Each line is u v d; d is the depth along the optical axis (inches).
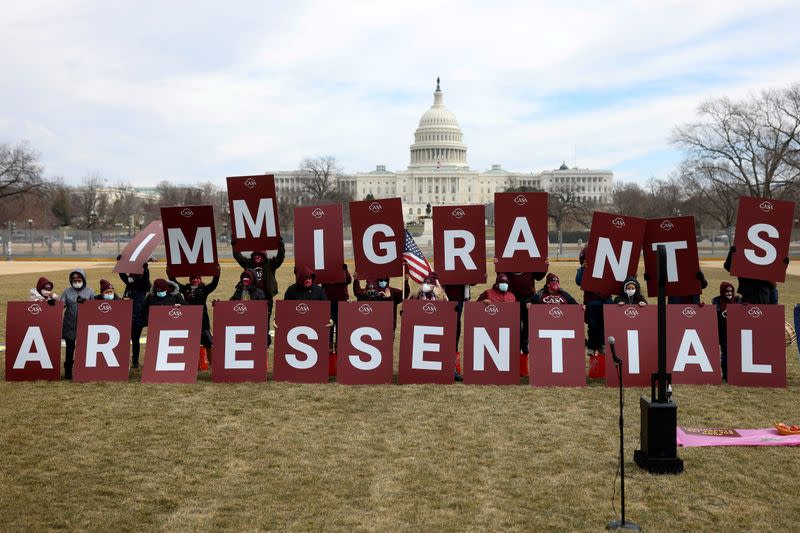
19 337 619.5
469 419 495.2
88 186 6604.3
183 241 657.0
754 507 354.0
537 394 563.2
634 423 484.1
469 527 333.7
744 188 2987.2
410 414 507.8
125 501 363.9
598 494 369.7
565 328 597.0
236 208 651.5
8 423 490.0
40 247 3240.7
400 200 643.5
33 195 4035.4
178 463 414.9
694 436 457.4
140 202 7583.7
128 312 619.8
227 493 373.1
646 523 337.7
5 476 395.9
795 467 404.8
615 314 597.0
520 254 634.2
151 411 518.0
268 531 331.0
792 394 567.2
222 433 466.3
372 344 604.1
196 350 613.0
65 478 393.4
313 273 635.5
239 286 647.8
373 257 649.0
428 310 605.6
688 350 599.8
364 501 362.3
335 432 467.5
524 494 370.0
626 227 627.8
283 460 418.0
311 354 607.5
